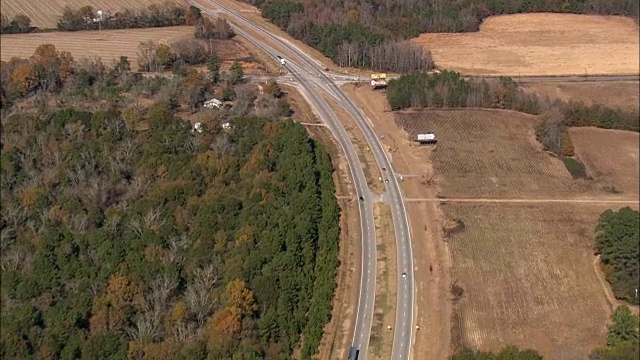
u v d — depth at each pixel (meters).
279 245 179.50
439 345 167.75
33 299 164.12
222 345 151.12
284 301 167.12
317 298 176.12
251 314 163.38
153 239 179.50
